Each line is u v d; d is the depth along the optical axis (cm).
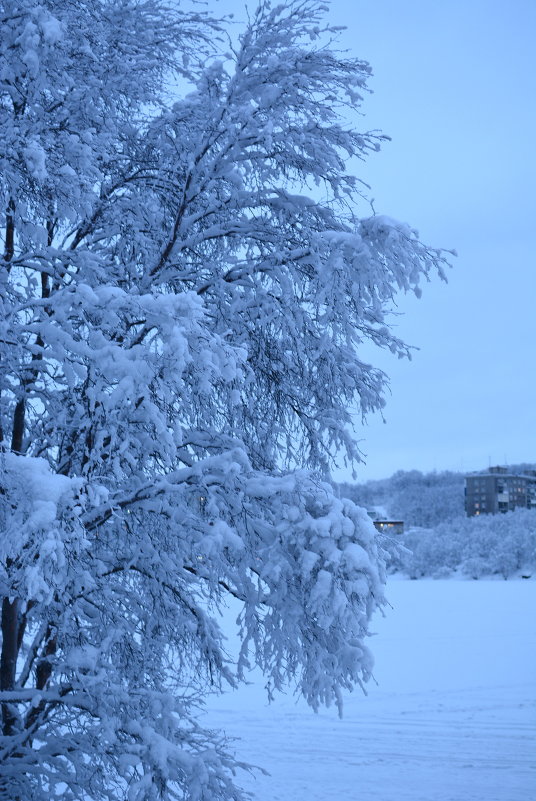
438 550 8312
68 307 452
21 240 544
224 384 562
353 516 459
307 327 590
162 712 483
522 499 17450
